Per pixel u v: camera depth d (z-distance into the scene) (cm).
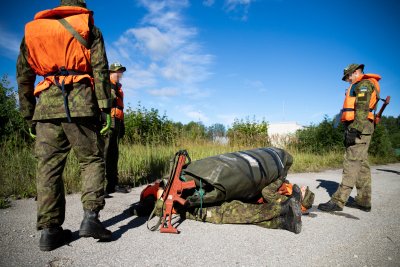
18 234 276
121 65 460
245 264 224
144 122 1119
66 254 232
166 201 294
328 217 372
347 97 424
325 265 227
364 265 229
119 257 230
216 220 319
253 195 347
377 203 465
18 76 248
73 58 230
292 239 282
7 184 456
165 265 219
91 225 237
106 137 446
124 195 462
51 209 235
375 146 1566
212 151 923
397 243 281
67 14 235
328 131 1402
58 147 237
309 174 832
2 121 700
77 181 486
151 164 667
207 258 233
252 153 365
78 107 230
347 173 401
